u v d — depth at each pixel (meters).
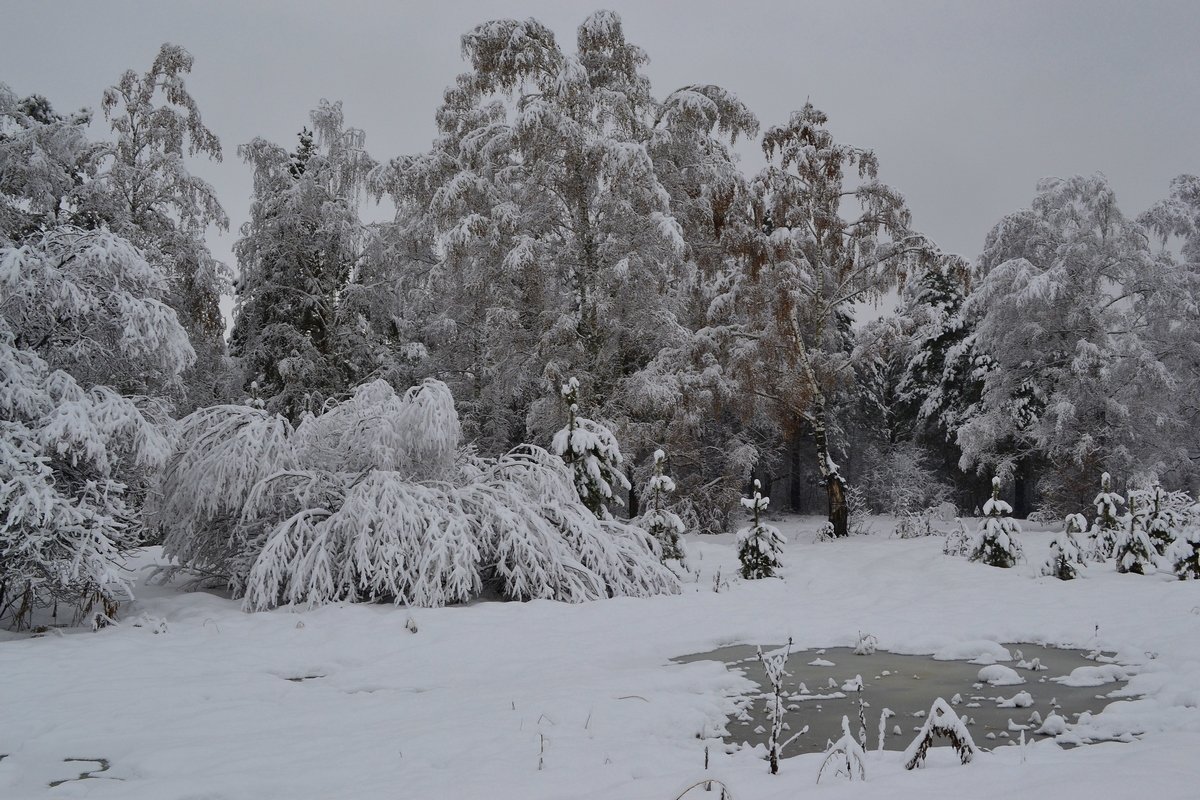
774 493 38.16
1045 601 10.25
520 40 20.83
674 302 23.59
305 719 5.85
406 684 7.26
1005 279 24.39
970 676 7.18
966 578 12.43
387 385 13.33
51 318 10.40
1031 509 32.56
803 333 26.23
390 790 4.20
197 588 12.34
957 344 33.31
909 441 36.69
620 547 12.14
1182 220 26.20
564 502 12.63
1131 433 22.97
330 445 12.64
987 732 5.49
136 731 5.56
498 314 21.61
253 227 26.28
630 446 21.47
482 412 26.67
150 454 10.20
